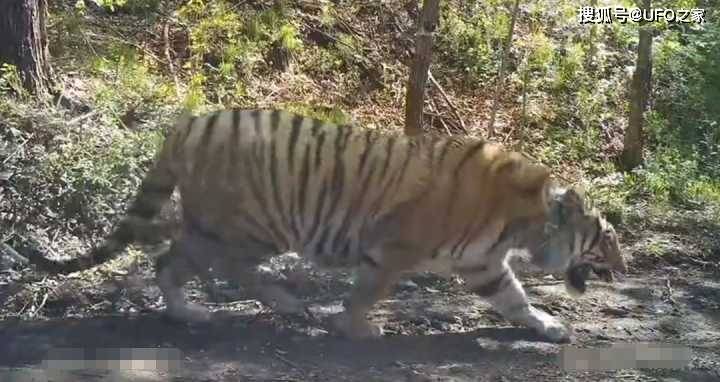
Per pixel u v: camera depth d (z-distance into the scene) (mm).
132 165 11391
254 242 8836
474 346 9156
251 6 16703
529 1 18391
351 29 17234
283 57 16078
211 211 8727
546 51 17266
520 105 16703
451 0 17906
